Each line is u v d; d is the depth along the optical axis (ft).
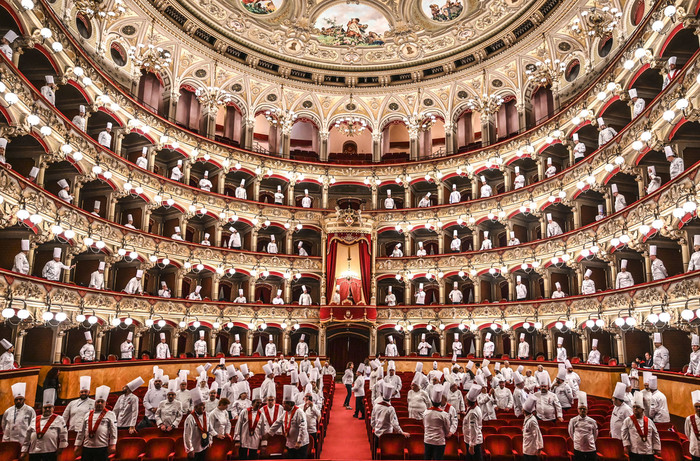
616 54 89.04
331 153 156.87
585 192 103.55
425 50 134.82
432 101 144.05
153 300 106.93
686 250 71.10
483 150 131.13
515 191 120.47
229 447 39.70
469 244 138.92
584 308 97.04
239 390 45.91
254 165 137.18
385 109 148.36
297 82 142.82
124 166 104.53
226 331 129.18
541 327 107.04
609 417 49.93
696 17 64.95
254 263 129.90
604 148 92.89
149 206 113.09
